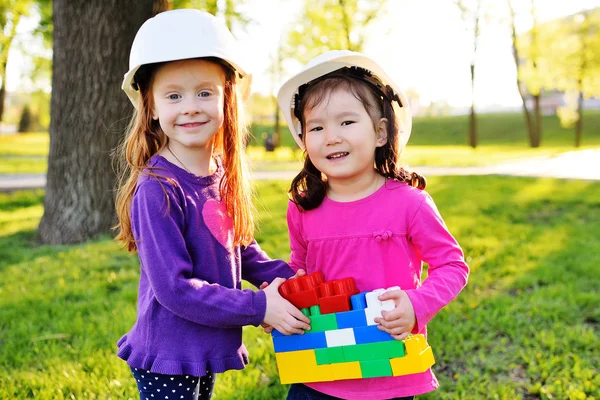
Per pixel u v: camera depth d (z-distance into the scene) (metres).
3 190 10.86
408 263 1.73
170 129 1.66
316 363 1.67
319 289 1.68
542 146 30.72
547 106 49.88
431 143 37.91
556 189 9.52
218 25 1.67
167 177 1.63
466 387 2.68
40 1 10.29
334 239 1.77
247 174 1.92
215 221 1.71
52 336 3.30
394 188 1.75
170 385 1.66
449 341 3.15
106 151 5.96
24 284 4.49
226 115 1.79
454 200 8.36
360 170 1.71
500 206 7.77
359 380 1.68
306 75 1.75
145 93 1.73
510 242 5.48
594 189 9.38
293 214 1.88
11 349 3.14
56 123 6.15
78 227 6.16
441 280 1.64
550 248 5.21
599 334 3.22
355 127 1.69
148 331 1.64
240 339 1.77
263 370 2.84
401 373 1.61
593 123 39.06
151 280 1.56
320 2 19.30
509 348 3.07
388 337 1.61
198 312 1.56
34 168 16.03
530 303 3.68
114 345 3.11
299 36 19.92
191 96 1.64
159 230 1.57
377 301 1.60
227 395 2.55
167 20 1.61
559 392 2.56
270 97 27.27
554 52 24.81
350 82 1.70
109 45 5.93
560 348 3.01
